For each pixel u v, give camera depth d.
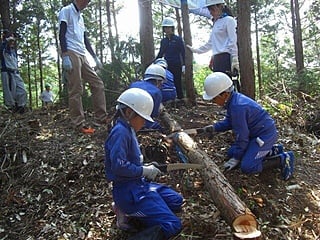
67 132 5.63
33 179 4.54
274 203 3.93
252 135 4.21
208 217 3.63
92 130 5.49
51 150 4.99
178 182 4.20
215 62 5.90
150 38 8.35
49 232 3.74
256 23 17.66
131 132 3.30
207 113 6.52
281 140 5.53
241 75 5.83
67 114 6.81
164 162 4.55
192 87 7.20
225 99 4.14
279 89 7.78
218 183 3.53
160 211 3.28
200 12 9.02
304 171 4.71
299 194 4.18
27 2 14.14
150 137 4.93
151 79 5.34
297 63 13.09
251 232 3.07
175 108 6.91
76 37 5.46
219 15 5.88
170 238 3.39
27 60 19.38
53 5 17.38
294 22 13.30
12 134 5.29
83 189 4.28
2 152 4.93
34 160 4.82
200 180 4.18
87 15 16.12
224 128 4.51
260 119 4.14
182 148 4.40
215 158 4.65
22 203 4.23
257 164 4.15
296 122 6.45
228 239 3.38
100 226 3.72
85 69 5.71
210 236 3.43
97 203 4.03
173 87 6.78
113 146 3.19
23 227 3.88
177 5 8.91
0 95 16.69
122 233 3.59
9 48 7.19
